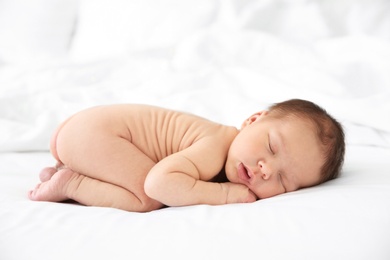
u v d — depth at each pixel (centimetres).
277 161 126
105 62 252
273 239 94
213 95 205
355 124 180
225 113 196
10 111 195
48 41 301
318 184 133
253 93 212
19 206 115
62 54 302
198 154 125
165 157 132
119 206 122
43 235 99
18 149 170
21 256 93
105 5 296
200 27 277
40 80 240
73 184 123
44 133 173
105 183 125
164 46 260
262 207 109
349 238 94
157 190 117
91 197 123
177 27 277
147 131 134
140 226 102
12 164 159
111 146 127
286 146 127
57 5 306
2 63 302
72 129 130
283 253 90
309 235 95
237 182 127
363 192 115
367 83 216
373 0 275
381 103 179
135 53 257
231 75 226
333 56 240
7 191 132
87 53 291
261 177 125
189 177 120
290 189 129
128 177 124
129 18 288
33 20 302
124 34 286
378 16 273
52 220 106
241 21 274
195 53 250
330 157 131
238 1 279
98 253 92
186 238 95
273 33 279
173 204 119
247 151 127
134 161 126
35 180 143
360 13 276
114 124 131
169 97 206
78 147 127
